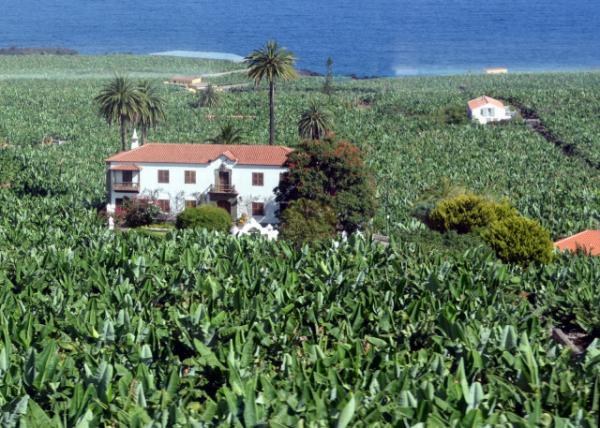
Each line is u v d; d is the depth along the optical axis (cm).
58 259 7594
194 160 12050
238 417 4247
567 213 13588
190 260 7519
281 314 6119
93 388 4488
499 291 6888
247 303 6247
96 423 4241
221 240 8806
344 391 4425
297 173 11250
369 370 4866
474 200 10525
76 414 4362
